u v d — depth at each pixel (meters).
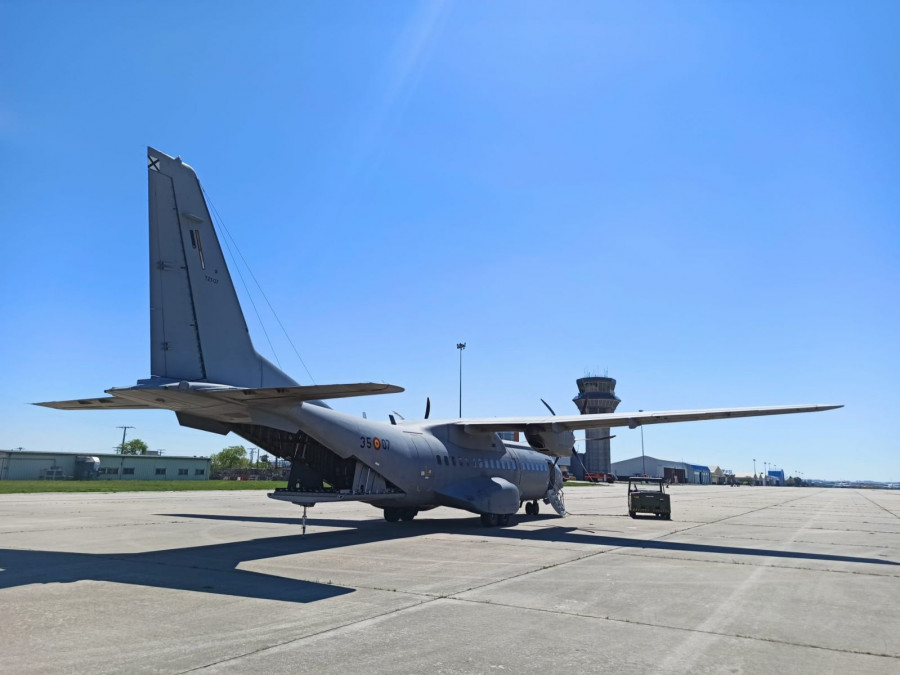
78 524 16.98
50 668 5.09
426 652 5.73
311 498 14.97
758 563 11.68
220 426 14.16
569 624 6.86
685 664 5.53
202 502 27.72
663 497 23.23
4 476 64.00
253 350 13.73
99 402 12.37
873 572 10.76
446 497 18.34
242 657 5.47
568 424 18.72
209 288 12.97
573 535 16.31
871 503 41.91
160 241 12.30
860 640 6.41
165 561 10.70
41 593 8.02
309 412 14.37
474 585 8.95
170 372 12.09
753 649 6.03
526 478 22.69
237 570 9.88
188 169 12.95
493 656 5.65
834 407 15.66
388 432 16.98
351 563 10.77
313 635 6.21
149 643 5.84
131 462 71.19
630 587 9.04
